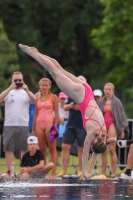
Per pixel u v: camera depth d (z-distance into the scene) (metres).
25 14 84.44
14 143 30.89
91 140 23.73
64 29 83.56
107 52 76.00
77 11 85.81
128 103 97.12
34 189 23.81
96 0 83.62
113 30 75.56
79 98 24.25
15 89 31.11
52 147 30.64
